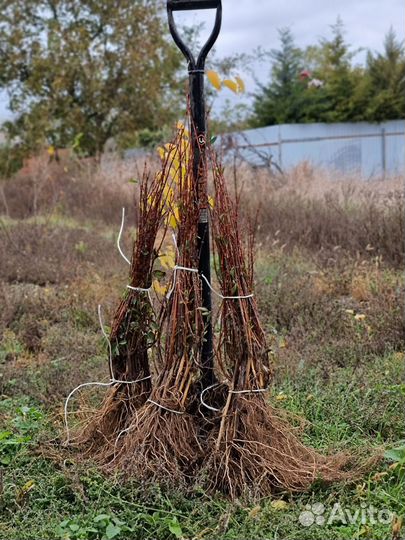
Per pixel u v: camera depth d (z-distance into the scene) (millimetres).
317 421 3754
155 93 21344
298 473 3104
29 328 5648
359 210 9586
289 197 10617
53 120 21266
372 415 3732
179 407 3105
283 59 31531
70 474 3068
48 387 4250
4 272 7656
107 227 11422
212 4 3146
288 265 7578
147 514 2836
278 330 5586
